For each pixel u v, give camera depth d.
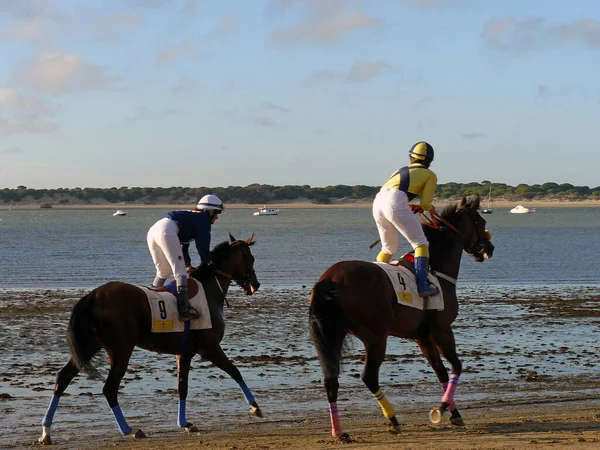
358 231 82.62
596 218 136.62
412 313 8.93
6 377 12.39
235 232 80.12
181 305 8.91
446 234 9.73
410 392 11.50
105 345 8.44
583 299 23.92
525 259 42.69
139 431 8.91
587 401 10.91
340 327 8.48
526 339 16.38
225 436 8.98
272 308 20.98
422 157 9.48
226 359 9.42
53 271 34.16
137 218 148.88
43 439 8.59
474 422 9.52
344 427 9.45
